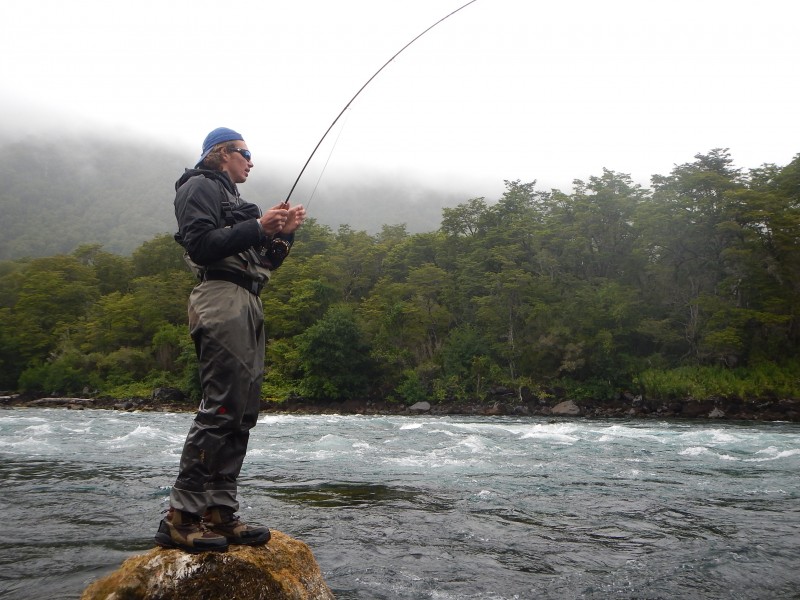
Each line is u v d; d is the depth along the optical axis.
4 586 3.76
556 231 52.69
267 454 11.45
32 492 6.85
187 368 52.00
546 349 47.31
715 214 45.19
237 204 2.59
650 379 42.50
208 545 2.43
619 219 52.28
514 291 50.00
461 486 7.82
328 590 2.79
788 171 47.31
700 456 11.99
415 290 57.00
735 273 44.38
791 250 42.53
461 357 49.81
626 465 10.31
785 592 4.04
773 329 43.72
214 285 2.47
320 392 49.38
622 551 4.87
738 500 7.10
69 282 75.19
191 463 2.47
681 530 5.59
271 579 2.52
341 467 9.57
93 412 37.53
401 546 4.88
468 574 4.25
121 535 5.01
